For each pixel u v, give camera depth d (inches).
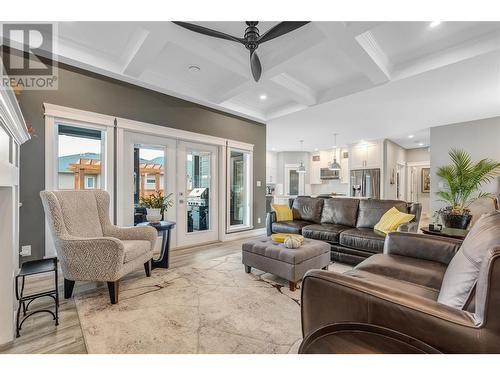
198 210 171.3
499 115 182.1
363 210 140.5
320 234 131.0
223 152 181.9
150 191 145.9
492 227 41.5
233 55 109.8
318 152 362.9
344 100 151.3
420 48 107.4
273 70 114.9
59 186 116.2
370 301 36.3
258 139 210.1
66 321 69.1
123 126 129.3
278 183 367.2
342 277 40.5
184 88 148.2
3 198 59.6
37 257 104.3
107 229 103.5
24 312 68.4
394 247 78.3
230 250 152.2
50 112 107.1
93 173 125.1
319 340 39.3
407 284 56.7
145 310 75.2
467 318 31.0
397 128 225.0
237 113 186.1
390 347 33.9
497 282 28.7
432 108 167.0
